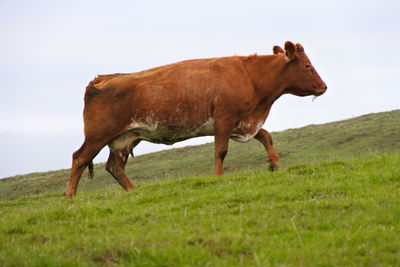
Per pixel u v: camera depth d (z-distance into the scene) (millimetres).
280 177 25141
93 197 27969
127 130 29203
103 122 28703
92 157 29109
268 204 20109
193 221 18359
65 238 17422
